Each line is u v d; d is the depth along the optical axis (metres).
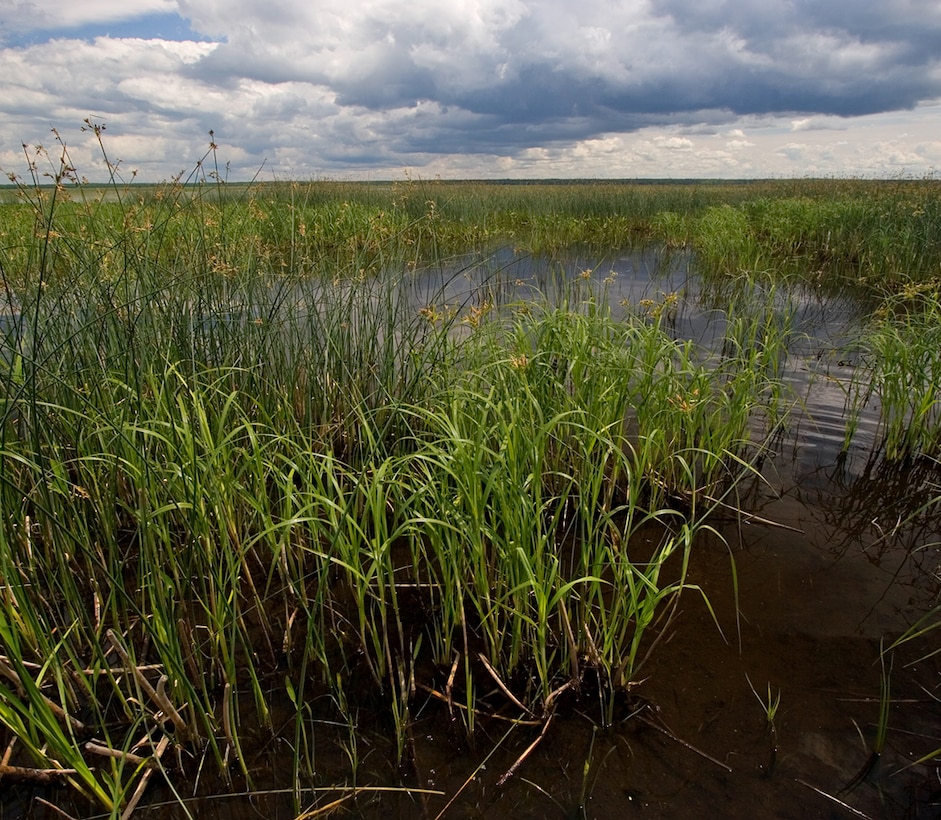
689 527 2.87
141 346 3.82
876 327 6.42
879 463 4.59
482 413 3.21
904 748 2.38
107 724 2.52
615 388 4.02
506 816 2.18
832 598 3.22
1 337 3.40
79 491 3.08
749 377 4.54
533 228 15.29
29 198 4.16
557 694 2.57
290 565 3.24
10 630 2.15
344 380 4.77
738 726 2.50
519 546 2.58
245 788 2.29
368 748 2.45
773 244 12.84
